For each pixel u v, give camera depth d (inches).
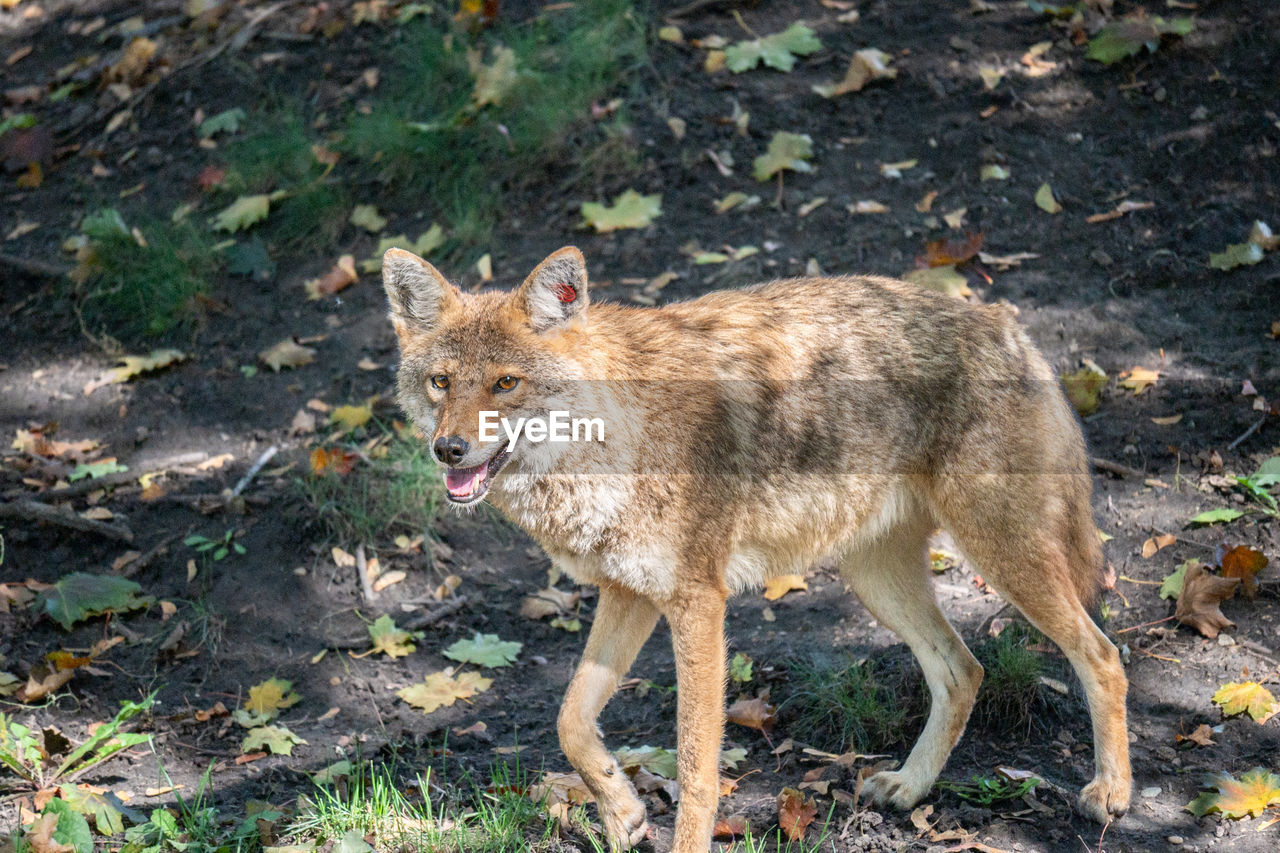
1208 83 407.5
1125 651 257.1
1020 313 351.6
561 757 248.8
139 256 422.0
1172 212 374.3
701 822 204.1
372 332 390.6
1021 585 220.8
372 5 504.1
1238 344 333.7
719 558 217.9
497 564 319.6
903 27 455.2
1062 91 419.2
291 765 249.1
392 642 288.8
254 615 300.2
